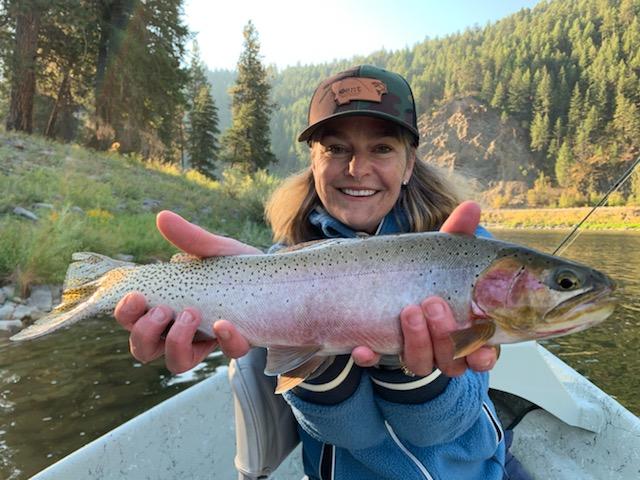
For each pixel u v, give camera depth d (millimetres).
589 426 855
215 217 5223
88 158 6059
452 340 474
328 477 625
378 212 638
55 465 699
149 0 8141
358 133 606
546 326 521
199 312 570
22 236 2566
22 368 1747
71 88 8852
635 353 2207
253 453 656
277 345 573
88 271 698
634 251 3541
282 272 582
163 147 9766
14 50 6992
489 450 621
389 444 590
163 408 851
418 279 542
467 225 551
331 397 547
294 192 753
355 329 546
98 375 1718
